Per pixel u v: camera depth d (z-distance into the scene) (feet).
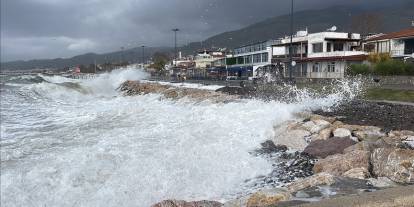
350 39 177.06
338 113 63.57
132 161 39.88
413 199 16.53
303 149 42.01
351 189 23.81
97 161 40.55
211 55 399.24
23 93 138.92
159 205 23.73
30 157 45.44
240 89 109.81
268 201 22.40
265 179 34.27
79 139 55.26
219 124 55.88
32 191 34.42
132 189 33.17
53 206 31.73
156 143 47.65
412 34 142.00
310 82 127.24
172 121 65.00
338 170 31.07
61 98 142.92
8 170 40.14
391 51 147.33
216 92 105.60
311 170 35.37
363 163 31.01
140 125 65.00
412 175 26.61
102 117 78.38
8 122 76.38
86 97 154.30
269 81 137.59
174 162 38.96
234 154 41.52
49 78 253.44
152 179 34.86
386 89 91.45
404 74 112.88
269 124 52.65
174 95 116.26
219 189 32.19
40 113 91.20
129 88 178.60
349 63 150.00
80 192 33.55
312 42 178.91
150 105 96.22
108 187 33.91
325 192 23.24
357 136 43.68
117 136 55.11
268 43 219.20
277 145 44.80
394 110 65.21
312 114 57.82
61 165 40.11
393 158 28.81
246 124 53.98
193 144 45.73
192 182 33.96
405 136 41.50
